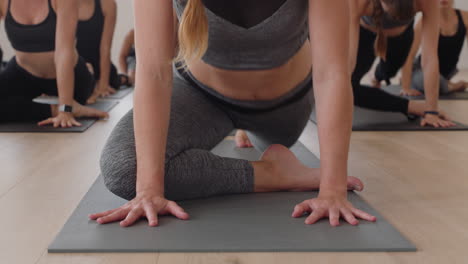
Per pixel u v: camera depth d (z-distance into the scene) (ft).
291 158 5.38
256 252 3.78
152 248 3.81
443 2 14.53
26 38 10.39
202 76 5.60
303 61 5.75
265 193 5.26
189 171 4.86
